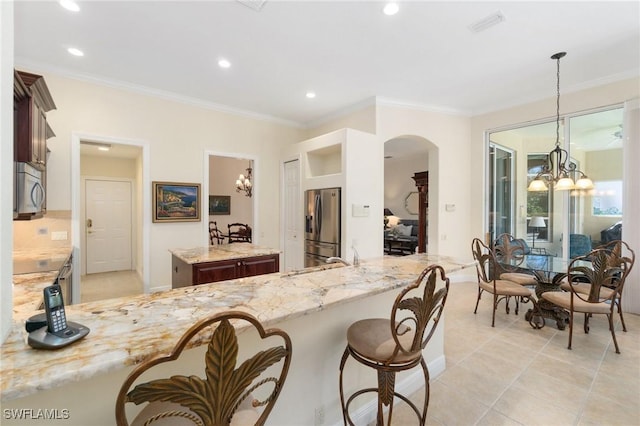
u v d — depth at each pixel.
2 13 0.90
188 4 2.39
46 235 3.48
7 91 0.93
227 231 9.15
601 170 3.96
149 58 3.28
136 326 1.01
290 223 5.25
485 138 5.10
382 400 1.49
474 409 1.92
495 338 2.97
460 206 5.18
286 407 1.45
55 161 3.52
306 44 2.99
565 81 3.93
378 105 4.48
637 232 3.55
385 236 8.76
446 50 3.11
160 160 4.29
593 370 2.37
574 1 2.35
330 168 4.89
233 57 3.26
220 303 1.24
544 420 1.82
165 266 4.38
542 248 4.57
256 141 5.25
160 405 0.95
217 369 0.81
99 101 3.79
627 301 3.62
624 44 3.00
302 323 1.50
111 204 6.11
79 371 0.75
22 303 1.66
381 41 2.94
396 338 1.32
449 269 1.95
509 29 2.74
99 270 6.00
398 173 9.58
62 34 2.81
